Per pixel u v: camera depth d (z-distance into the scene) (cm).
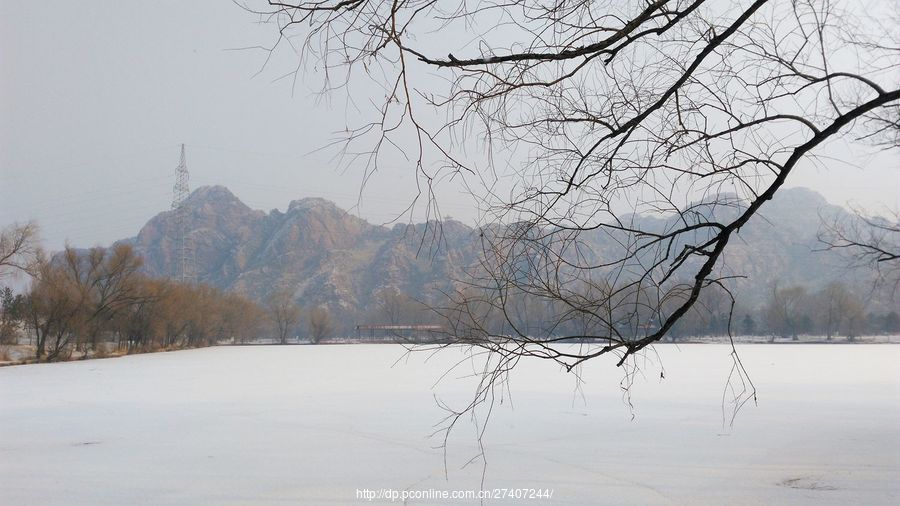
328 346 7169
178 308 5903
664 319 444
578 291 421
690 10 392
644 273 423
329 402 1825
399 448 1158
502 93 409
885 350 4675
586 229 429
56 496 880
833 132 403
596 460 1047
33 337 5200
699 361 3516
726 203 457
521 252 421
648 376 2564
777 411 1563
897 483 885
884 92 405
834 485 880
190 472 997
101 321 4831
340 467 1016
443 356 4203
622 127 425
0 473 1006
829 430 1295
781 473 948
